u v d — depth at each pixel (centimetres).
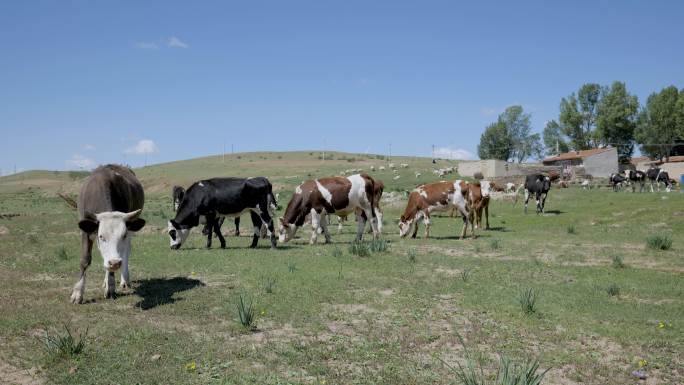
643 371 642
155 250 1578
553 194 4116
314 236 1755
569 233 2183
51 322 785
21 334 734
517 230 2338
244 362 637
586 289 1084
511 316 867
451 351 695
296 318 828
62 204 5662
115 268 836
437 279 1152
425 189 2019
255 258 1393
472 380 543
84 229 852
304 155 16725
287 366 629
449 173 7594
